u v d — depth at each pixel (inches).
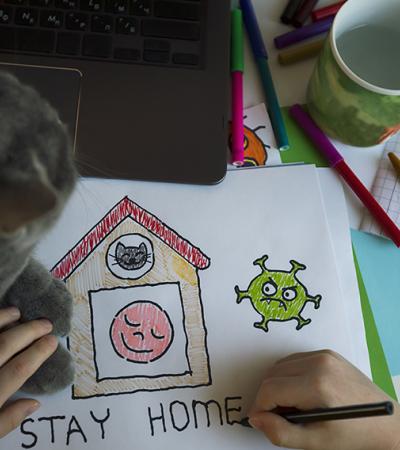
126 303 18.7
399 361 19.1
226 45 20.4
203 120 19.9
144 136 19.7
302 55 21.9
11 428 16.7
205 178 19.7
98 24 19.8
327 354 17.3
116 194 19.8
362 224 20.5
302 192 20.3
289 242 19.7
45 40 19.6
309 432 16.4
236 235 19.7
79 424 17.4
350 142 21.0
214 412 17.8
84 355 18.1
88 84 19.7
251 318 18.9
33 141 13.4
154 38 20.1
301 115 21.3
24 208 11.3
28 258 16.6
